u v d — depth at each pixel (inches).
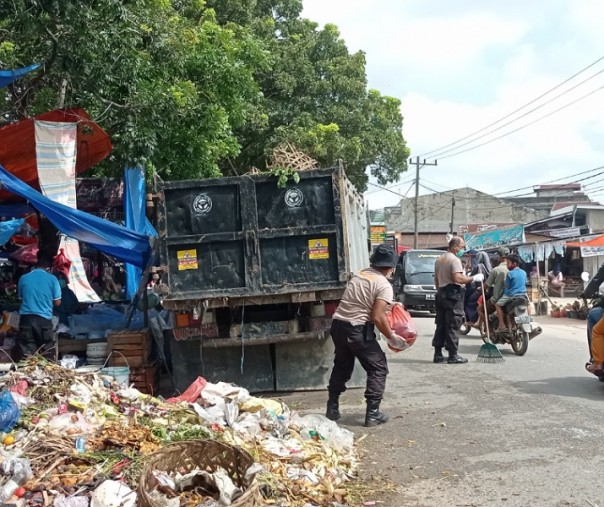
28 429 177.8
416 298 714.8
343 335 245.8
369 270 252.1
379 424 247.3
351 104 856.3
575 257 1181.1
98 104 416.2
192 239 273.6
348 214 299.6
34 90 426.6
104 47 376.2
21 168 416.8
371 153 877.8
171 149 494.3
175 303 274.4
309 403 282.4
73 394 204.2
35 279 314.0
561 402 274.5
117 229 324.5
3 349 313.0
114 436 177.6
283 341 282.8
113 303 436.8
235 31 625.0
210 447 147.8
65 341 329.4
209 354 293.1
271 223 275.9
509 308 411.5
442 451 213.0
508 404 274.1
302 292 273.3
